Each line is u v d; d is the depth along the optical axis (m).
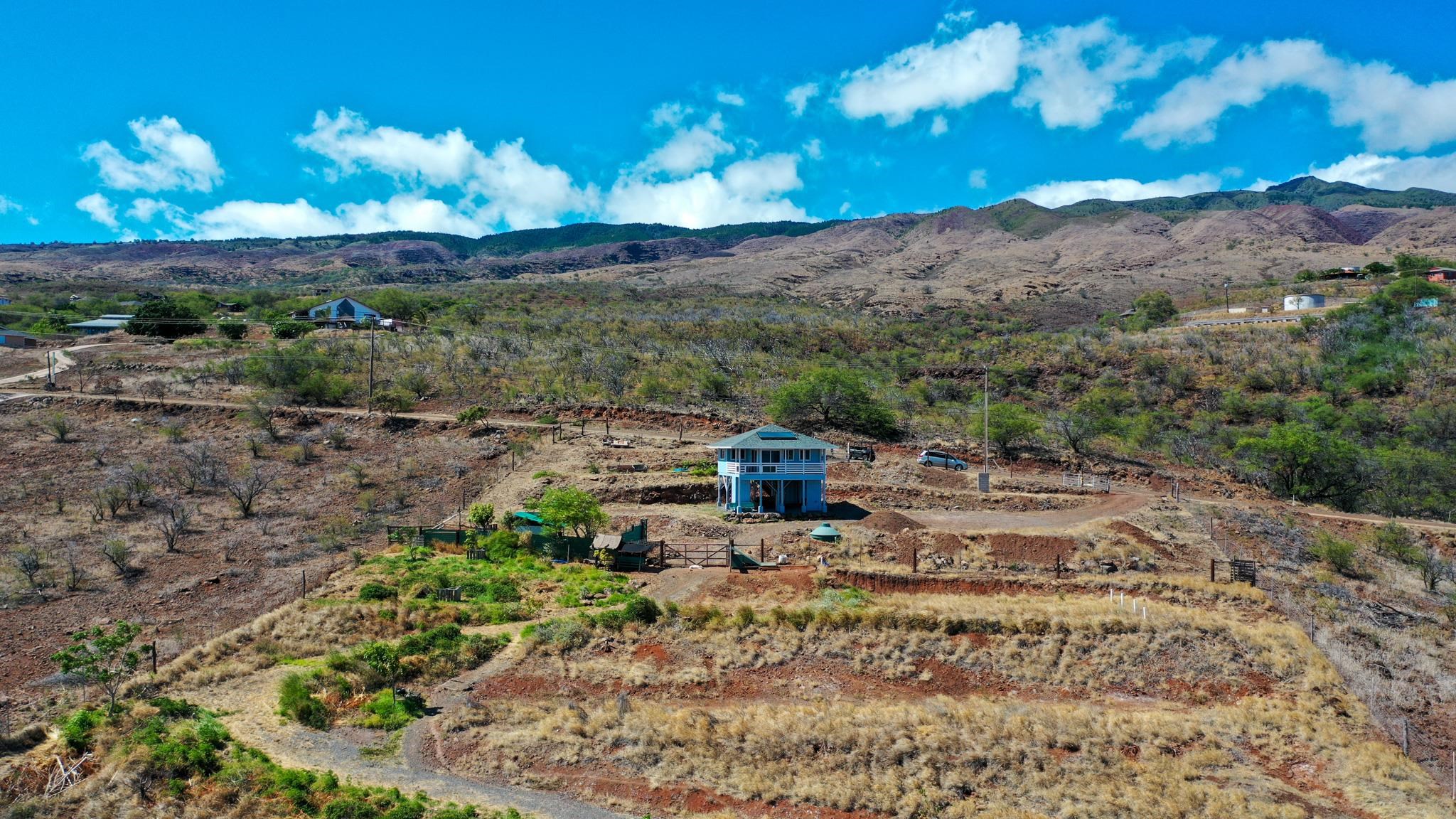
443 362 90.81
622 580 43.06
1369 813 26.16
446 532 48.81
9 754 27.05
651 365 95.56
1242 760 29.38
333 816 23.70
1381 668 36.16
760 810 26.11
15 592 40.25
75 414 71.00
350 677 32.69
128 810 24.17
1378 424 84.19
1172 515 55.12
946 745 29.22
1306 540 53.94
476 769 27.52
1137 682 34.53
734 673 34.34
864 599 40.34
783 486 54.66
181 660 33.75
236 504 54.25
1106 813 26.02
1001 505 57.00
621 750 28.66
